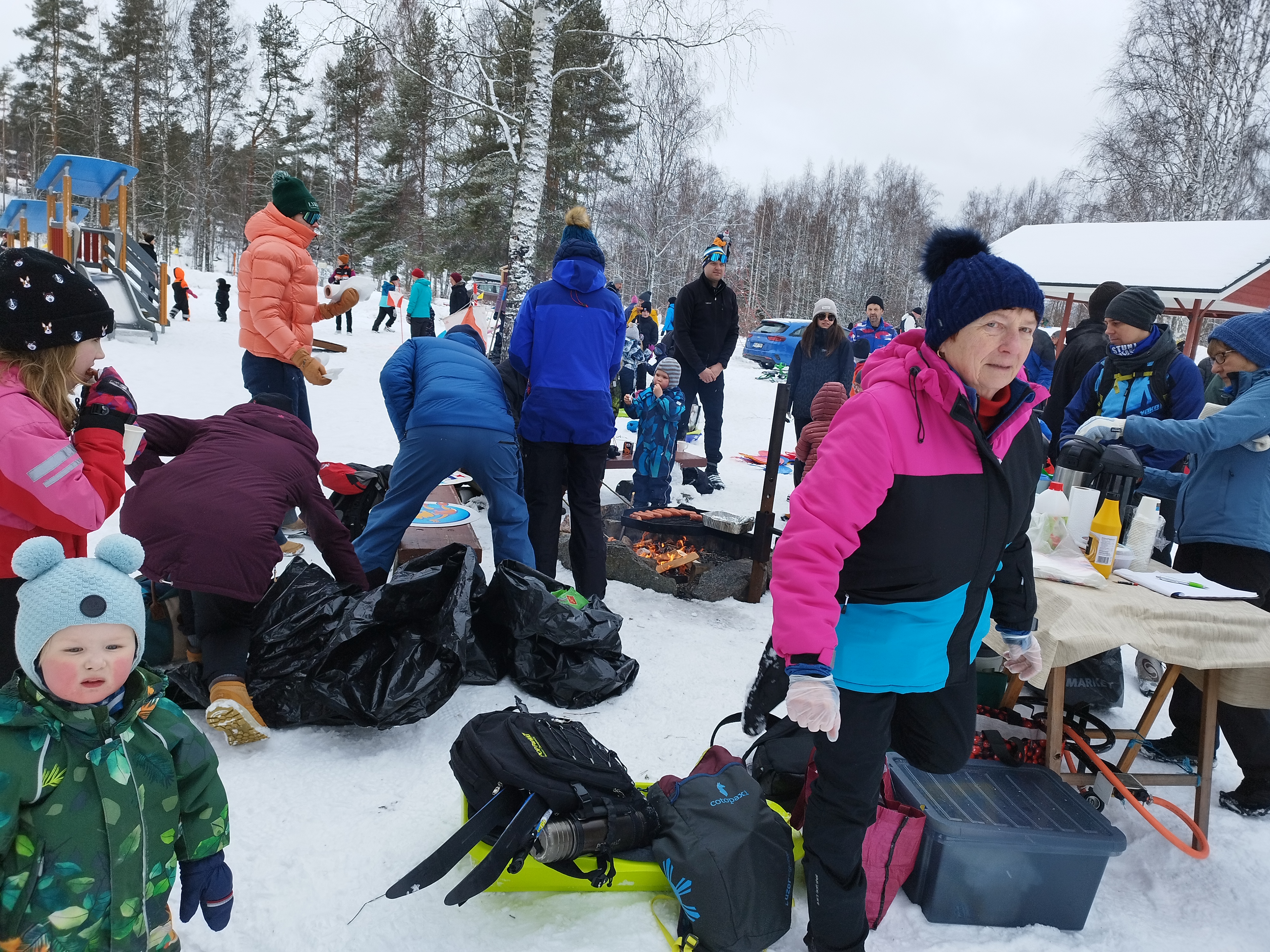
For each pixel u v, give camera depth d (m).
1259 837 2.94
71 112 49.66
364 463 7.16
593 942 2.17
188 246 60.97
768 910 2.18
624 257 36.16
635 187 28.50
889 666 1.95
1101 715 3.79
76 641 1.37
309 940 2.07
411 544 4.51
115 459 2.29
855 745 1.99
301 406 5.10
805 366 7.59
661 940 2.20
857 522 1.81
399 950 2.08
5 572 2.16
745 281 48.69
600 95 17.39
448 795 2.73
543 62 9.41
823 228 54.28
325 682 2.95
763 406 14.26
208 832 1.62
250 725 2.80
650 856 2.38
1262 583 3.16
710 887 2.16
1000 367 1.81
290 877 2.28
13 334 2.11
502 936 2.15
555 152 22.38
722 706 3.52
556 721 2.56
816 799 2.08
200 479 2.99
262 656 3.06
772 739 2.85
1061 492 3.11
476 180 25.56
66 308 2.16
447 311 27.70
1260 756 3.01
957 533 1.87
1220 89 20.59
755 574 4.86
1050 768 2.79
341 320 22.06
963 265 1.81
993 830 2.32
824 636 1.76
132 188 46.22
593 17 12.18
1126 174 23.02
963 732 2.13
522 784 2.25
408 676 3.01
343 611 3.15
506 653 3.57
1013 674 2.69
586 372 4.08
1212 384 4.75
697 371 7.50
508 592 3.46
